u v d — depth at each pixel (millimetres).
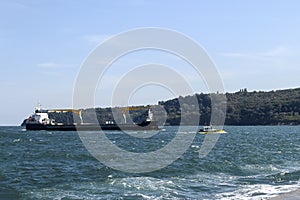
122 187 30766
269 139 109750
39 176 36844
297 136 126812
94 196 27609
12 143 86750
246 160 50562
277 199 25578
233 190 30141
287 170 42031
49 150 67062
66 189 30156
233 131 176625
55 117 157875
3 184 32656
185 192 29297
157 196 27734
